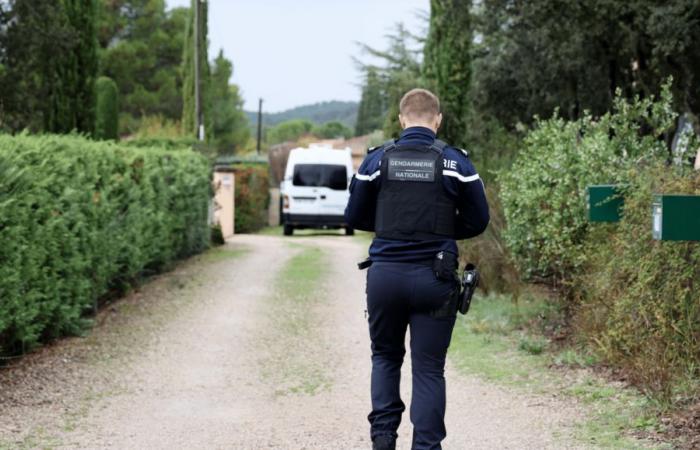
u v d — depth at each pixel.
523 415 6.00
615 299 6.76
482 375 7.35
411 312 4.45
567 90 15.64
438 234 4.41
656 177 6.43
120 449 5.35
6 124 20.36
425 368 4.43
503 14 15.26
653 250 6.04
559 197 7.98
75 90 17.03
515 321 9.52
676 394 5.88
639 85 14.33
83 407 6.43
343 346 8.87
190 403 6.60
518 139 17.78
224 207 25.02
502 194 9.17
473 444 5.36
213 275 14.54
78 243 9.45
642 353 6.31
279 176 49.75
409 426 5.86
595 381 6.77
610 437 5.33
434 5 18.19
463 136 18.08
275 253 18.75
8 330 7.86
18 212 7.52
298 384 7.25
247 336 9.41
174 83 52.12
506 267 10.76
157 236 13.72
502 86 17.47
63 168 8.95
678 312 6.10
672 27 11.59
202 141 23.38
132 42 51.25
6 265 7.30
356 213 4.65
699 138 8.27
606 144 8.00
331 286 13.38
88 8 17.09
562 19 13.33
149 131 39.22
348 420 6.06
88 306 9.65
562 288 8.56
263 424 5.96
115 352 8.52
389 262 4.41
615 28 13.44
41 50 18.88
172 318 10.46
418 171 4.43
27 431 5.71
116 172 11.36
